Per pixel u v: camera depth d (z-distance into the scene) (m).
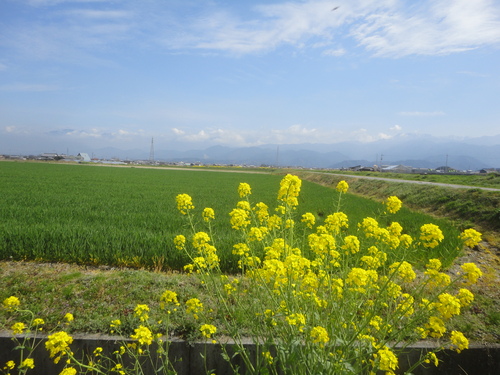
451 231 9.50
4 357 3.94
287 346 2.92
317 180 46.84
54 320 4.29
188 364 3.84
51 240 7.31
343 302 3.04
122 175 44.16
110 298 4.78
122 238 7.58
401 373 3.81
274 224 4.28
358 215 12.27
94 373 3.81
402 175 41.94
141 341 3.03
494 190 15.26
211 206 15.39
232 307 4.31
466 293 2.96
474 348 3.85
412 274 3.62
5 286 5.24
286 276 3.22
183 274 6.05
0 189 20.31
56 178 32.66
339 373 2.60
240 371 3.79
